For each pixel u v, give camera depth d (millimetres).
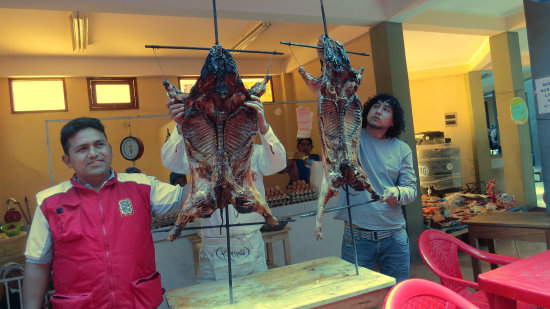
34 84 5137
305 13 3795
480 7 5082
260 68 6270
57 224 1497
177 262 3178
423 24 4672
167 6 3232
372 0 4148
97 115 5438
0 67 4867
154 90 5750
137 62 5551
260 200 1635
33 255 1511
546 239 2662
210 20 4402
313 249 3980
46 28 4152
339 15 3961
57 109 5242
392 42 4254
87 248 1491
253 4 3549
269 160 2029
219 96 1538
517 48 5727
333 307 1545
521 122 4727
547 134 3389
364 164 2307
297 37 5375
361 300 1612
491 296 1691
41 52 4898
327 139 1829
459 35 5984
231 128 1611
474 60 7246
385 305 1387
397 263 2260
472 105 7598
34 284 1527
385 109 2227
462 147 7805
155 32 4613
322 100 1801
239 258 2178
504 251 4434
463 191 7137
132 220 1589
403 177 2299
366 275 1764
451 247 2338
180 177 3893
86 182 1617
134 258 1558
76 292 1490
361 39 4777
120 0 3080
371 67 4625
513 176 5840
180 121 1593
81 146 1538
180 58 5809
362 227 2262
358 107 1960
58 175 5203
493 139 9727
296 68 6184
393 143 2334
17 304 2619
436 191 6625
